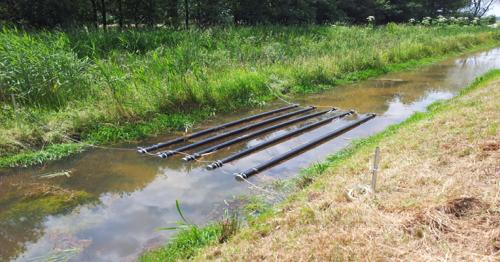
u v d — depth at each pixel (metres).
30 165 5.85
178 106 8.30
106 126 7.10
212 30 14.42
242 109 8.98
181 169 5.80
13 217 4.50
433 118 6.32
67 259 3.74
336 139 7.07
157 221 4.39
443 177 3.99
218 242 3.72
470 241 2.98
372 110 9.09
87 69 8.38
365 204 3.65
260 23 20.36
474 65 15.62
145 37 12.13
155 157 6.21
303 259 3.00
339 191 4.12
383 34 18.61
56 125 6.77
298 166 5.88
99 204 4.79
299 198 4.35
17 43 7.74
